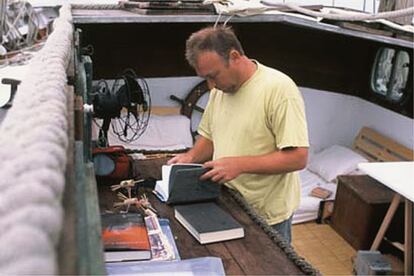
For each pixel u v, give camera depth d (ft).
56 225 1.36
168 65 16.16
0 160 1.69
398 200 11.76
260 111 6.56
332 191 14.99
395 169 11.07
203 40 6.53
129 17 10.23
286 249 4.94
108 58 15.34
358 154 16.58
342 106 17.72
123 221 5.07
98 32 14.83
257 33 16.07
